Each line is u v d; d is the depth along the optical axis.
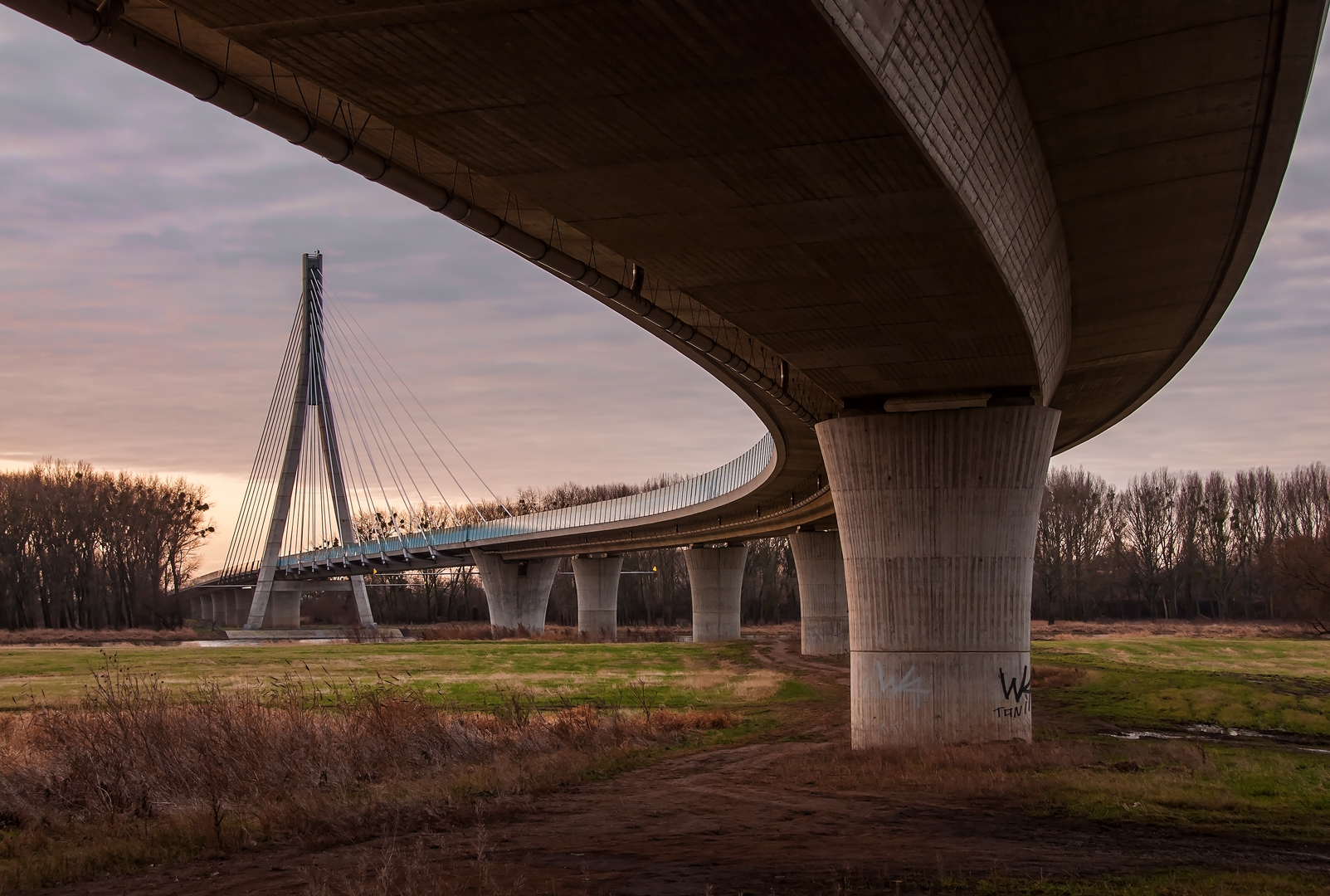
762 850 17.22
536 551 119.44
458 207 18.16
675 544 105.12
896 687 29.55
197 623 163.88
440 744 26.86
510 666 63.88
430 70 12.84
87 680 51.59
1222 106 18.69
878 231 18.03
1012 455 29.25
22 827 19.36
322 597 182.75
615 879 15.16
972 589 29.20
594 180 16.14
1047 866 15.88
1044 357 27.23
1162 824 19.33
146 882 15.58
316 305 141.75
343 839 18.30
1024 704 29.50
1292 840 18.14
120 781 20.80
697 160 15.38
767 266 19.95
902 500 29.67
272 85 15.76
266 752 22.78
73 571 132.50
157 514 139.00
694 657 74.25
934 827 19.09
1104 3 15.56
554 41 12.11
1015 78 17.55
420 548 125.56
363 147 16.11
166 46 13.02
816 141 14.66
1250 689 45.16
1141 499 141.25
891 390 29.84
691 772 26.19
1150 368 38.75
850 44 12.10
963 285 20.86
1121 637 97.19
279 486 139.62
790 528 83.12
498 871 15.76
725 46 12.16
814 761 27.41
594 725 31.42
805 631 81.00
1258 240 25.23
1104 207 22.98
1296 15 15.83
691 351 33.66
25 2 11.48
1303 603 96.38
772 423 50.25
